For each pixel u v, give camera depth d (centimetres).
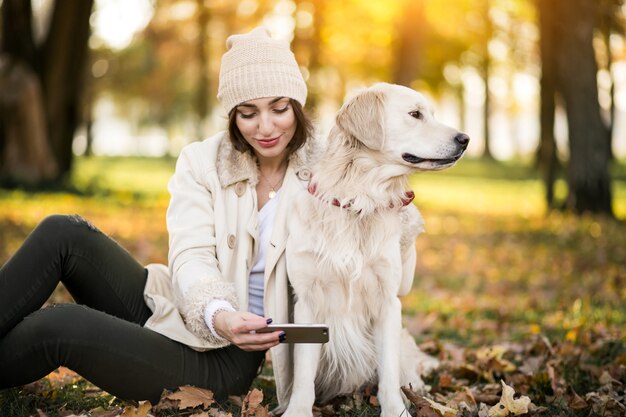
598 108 1097
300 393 246
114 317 233
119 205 1097
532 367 333
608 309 481
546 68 1296
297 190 262
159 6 2072
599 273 661
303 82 262
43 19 1748
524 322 466
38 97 1266
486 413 259
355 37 1944
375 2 1706
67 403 262
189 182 263
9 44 1272
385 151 268
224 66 258
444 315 489
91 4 1346
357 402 266
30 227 782
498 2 1798
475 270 713
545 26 1288
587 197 1107
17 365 220
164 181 1772
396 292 264
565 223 1045
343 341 262
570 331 402
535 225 1062
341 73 2322
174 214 260
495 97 3503
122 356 227
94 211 989
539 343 371
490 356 348
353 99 271
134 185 1529
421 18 1269
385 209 263
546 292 578
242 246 256
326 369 273
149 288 257
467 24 1998
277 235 256
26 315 228
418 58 1274
